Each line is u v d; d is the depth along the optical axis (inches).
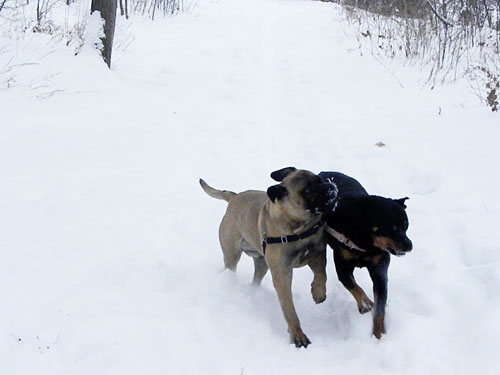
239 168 197.2
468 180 160.9
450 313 106.0
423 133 202.7
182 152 206.5
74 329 103.7
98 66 280.4
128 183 175.6
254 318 114.5
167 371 94.3
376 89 267.6
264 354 102.7
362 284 127.2
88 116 225.8
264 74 330.0
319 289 114.7
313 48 366.3
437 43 310.3
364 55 330.3
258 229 117.6
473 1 319.6
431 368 89.4
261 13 551.5
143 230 148.3
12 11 332.5
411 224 144.4
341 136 212.4
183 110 256.5
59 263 127.4
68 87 250.7
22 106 221.6
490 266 115.5
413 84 267.3
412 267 126.3
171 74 310.5
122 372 93.4
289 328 108.1
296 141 223.1
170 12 483.8
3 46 274.1
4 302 109.6
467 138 191.2
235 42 406.6
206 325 108.1
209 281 127.4
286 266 110.8
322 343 106.4
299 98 271.0
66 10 389.7
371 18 407.8
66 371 92.5
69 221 148.9
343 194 117.4
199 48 375.2
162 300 117.4
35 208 153.5
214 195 138.3
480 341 94.6
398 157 186.4
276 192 106.0
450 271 118.6
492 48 292.7
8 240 136.0
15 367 92.1
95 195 165.0
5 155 181.9
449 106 229.6
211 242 150.6
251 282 132.6
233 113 260.2
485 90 239.6
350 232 108.6
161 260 134.3
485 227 133.1
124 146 204.2
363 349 99.1
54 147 193.3
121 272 127.0
